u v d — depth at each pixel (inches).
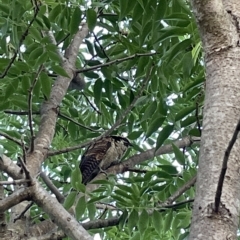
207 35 122.8
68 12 205.8
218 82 116.3
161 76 211.6
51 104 204.7
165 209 185.5
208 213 100.2
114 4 236.5
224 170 98.8
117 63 235.8
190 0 127.3
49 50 174.9
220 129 110.0
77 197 175.3
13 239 171.5
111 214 219.8
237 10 127.3
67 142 269.0
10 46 215.5
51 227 179.9
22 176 153.9
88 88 277.7
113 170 218.5
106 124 281.0
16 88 185.0
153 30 180.5
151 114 203.6
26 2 194.1
